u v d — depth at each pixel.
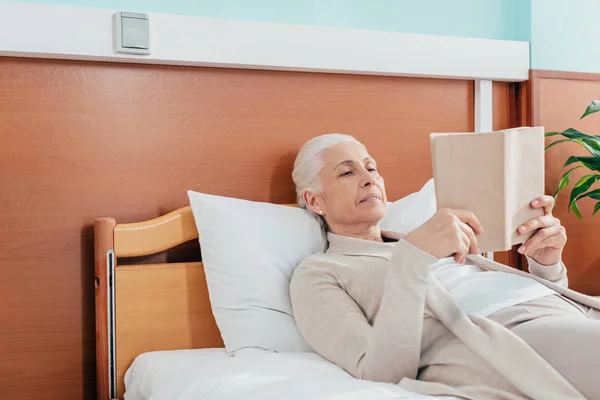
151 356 1.67
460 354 1.29
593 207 2.41
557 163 2.36
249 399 1.20
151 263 1.86
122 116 1.84
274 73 2.00
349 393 1.15
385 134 2.15
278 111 2.00
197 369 1.45
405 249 1.26
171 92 1.89
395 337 1.28
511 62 2.28
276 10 2.08
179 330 1.77
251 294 1.66
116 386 1.72
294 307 1.57
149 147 1.86
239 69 1.96
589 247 2.40
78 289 1.79
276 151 2.00
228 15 2.01
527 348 1.19
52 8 1.72
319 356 1.50
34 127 1.75
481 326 1.28
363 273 1.49
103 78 1.82
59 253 1.77
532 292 1.45
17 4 1.69
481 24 2.37
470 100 2.28
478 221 1.27
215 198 1.77
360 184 1.71
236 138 1.96
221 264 1.70
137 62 1.84
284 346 1.61
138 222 1.81
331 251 1.68
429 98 2.21
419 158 2.20
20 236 1.74
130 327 1.73
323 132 2.06
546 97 2.33
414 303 1.26
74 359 1.79
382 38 2.09
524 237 1.42
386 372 1.30
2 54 1.71
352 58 2.05
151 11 1.92
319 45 2.00
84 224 1.80
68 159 1.78
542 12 2.39
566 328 1.22
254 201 1.93
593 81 2.42
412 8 2.27
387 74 2.12
